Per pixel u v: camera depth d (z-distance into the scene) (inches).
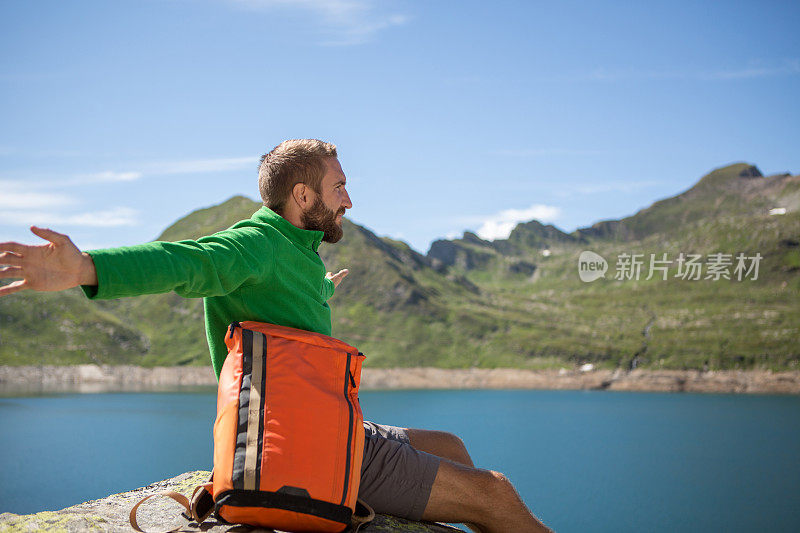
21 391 5103.3
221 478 79.4
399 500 99.9
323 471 79.7
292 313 94.7
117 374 5920.3
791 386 5103.3
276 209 100.7
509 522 102.3
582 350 6102.4
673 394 5201.8
